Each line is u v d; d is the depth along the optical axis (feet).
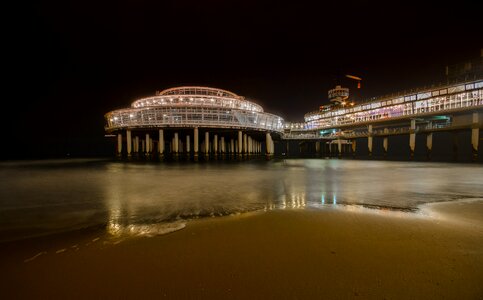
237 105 212.64
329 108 358.23
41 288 16.57
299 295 15.11
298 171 117.70
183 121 188.14
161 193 56.70
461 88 189.57
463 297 14.74
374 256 20.47
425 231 26.66
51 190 61.77
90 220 34.19
